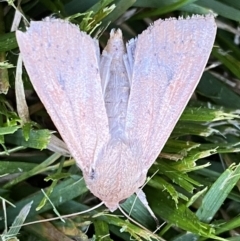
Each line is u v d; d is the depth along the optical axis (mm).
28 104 124
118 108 116
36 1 124
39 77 111
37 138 118
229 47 132
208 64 133
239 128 129
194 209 128
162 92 116
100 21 123
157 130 116
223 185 121
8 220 122
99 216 123
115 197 115
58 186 122
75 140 114
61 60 112
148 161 117
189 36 115
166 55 115
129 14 128
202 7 127
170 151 124
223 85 131
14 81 122
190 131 125
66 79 112
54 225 122
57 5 124
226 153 129
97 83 113
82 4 124
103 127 114
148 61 115
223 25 130
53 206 118
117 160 115
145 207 124
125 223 121
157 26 115
